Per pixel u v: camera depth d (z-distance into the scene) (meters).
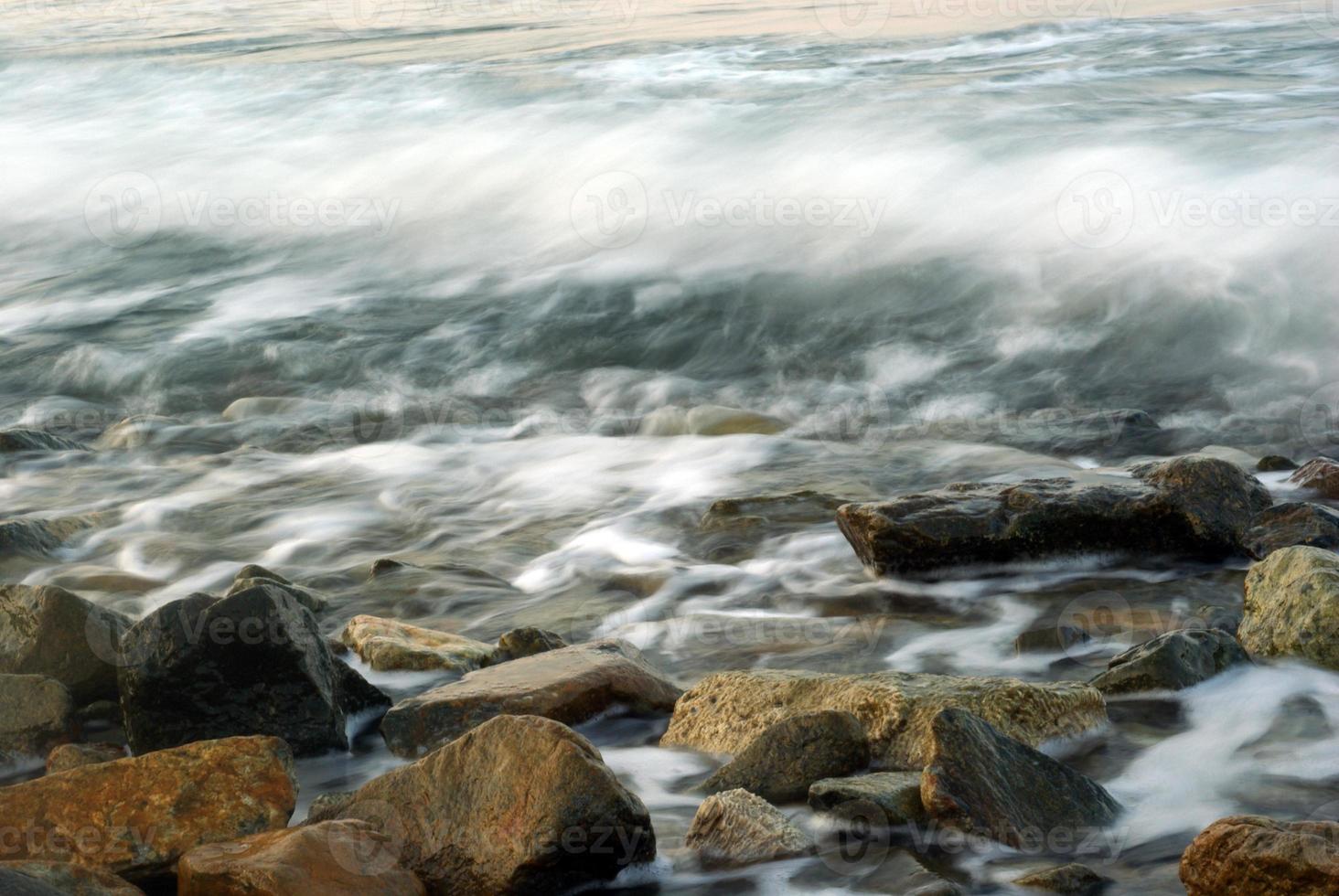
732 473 8.01
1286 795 3.89
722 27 24.47
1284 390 9.13
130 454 9.14
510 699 4.54
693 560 6.53
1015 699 4.18
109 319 12.93
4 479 8.54
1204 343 10.04
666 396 10.17
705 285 12.06
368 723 4.80
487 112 18.31
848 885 3.46
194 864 3.39
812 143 14.99
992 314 10.98
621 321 11.73
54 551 7.09
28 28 30.30
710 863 3.65
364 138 18.06
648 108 17.23
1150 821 3.76
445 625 5.87
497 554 6.83
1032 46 20.75
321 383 11.03
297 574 6.65
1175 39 20.47
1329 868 3.00
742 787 4.01
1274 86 16.41
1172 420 8.80
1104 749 4.21
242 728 4.46
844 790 3.77
